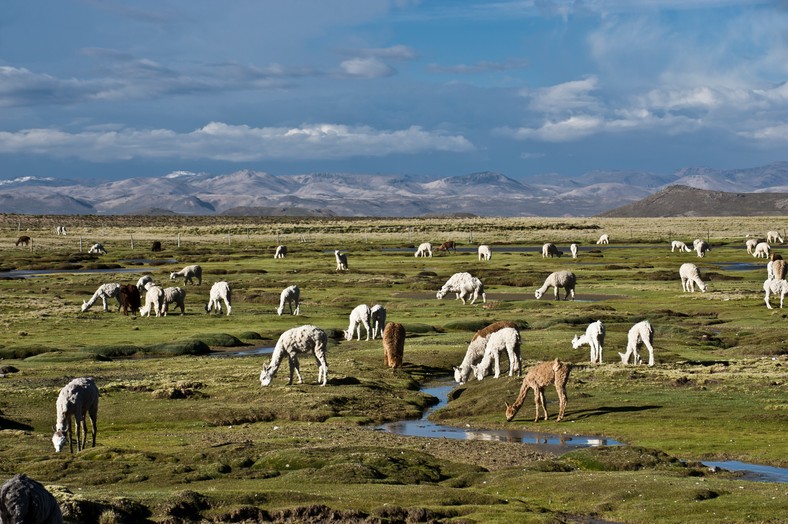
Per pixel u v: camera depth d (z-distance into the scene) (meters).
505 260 174.62
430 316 98.81
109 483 34.06
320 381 60.25
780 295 99.62
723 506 30.33
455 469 37.69
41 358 72.81
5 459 37.97
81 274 151.50
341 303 113.00
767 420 45.81
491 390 55.19
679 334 82.94
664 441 42.56
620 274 142.25
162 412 51.66
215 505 30.14
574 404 51.53
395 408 53.97
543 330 85.19
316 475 35.22
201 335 83.75
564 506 32.00
